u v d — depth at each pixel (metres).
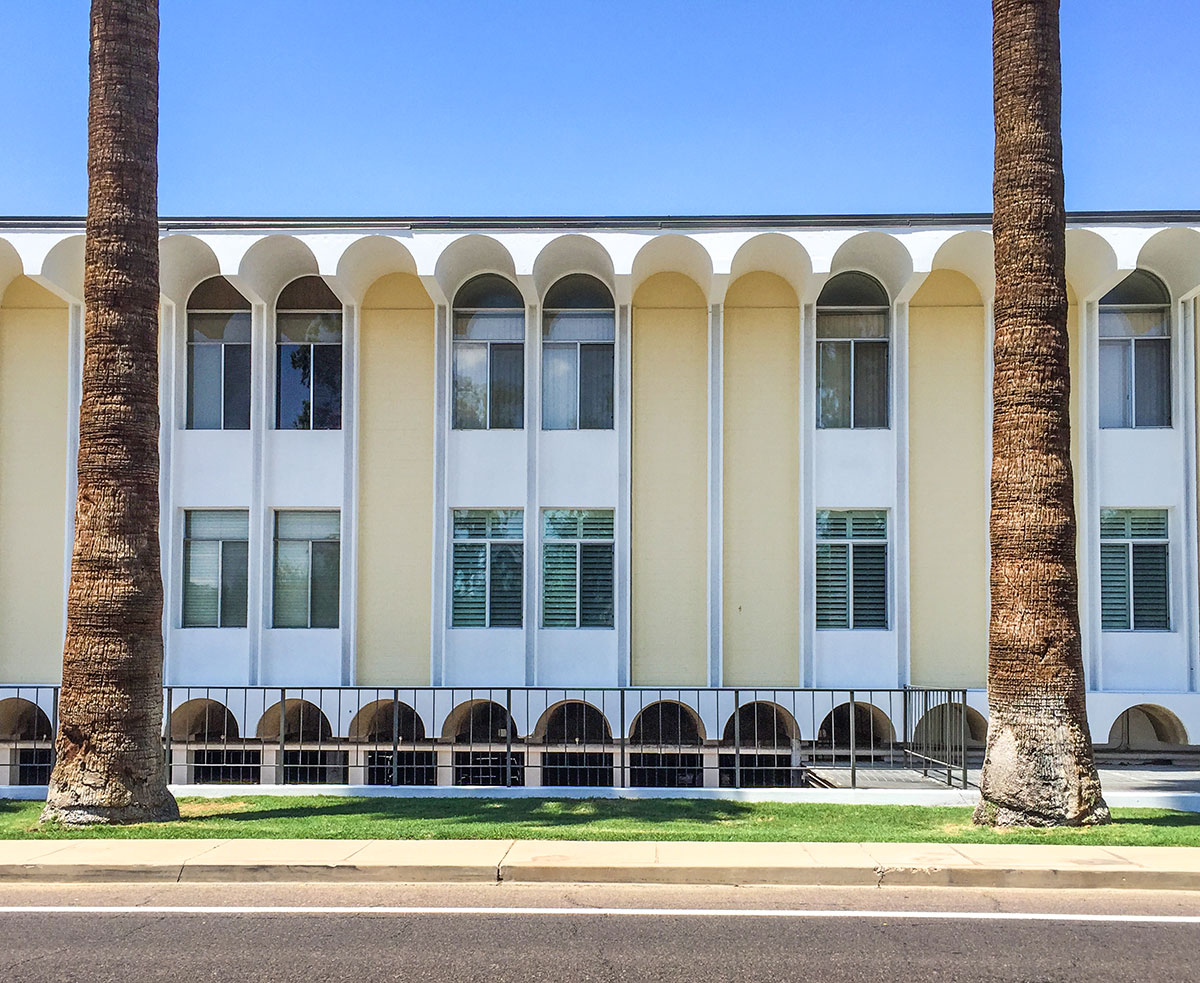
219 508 17.73
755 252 16.91
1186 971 6.78
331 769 17.05
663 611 17.41
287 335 17.95
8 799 13.86
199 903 8.53
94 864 9.38
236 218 16.88
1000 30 11.96
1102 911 8.29
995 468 11.78
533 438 17.55
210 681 17.41
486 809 12.52
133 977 6.62
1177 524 17.20
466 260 17.28
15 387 17.80
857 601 17.39
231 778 17.34
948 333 17.56
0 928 7.79
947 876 9.19
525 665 17.22
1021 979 6.61
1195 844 10.29
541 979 6.57
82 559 11.63
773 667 17.30
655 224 16.88
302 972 6.71
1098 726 16.45
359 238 16.36
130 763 11.45
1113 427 17.34
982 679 17.16
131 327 11.84
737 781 13.88
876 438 17.48
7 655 17.48
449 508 17.58
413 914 8.16
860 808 12.66
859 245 16.77
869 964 6.89
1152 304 17.50
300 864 9.36
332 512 17.80
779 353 17.67
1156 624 17.23
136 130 12.01
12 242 16.08
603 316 17.88
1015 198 11.76
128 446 11.76
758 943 7.36
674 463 17.59
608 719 16.64
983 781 11.55
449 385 17.64
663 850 9.95
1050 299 11.65
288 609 17.72
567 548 17.56
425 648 17.45
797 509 17.47
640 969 6.77
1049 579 11.41
